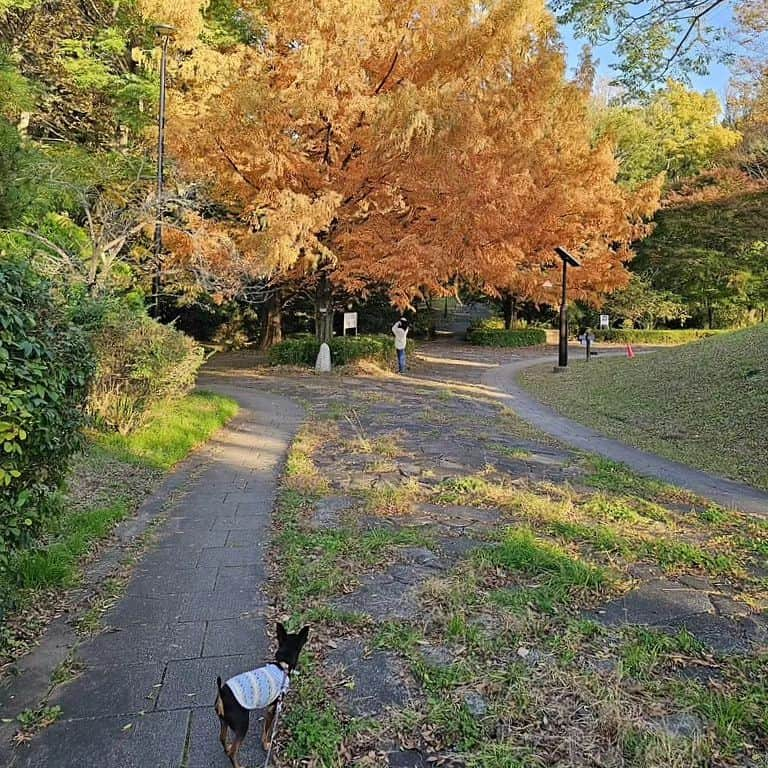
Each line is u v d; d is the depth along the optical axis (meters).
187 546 5.56
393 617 4.15
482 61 17.58
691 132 35.38
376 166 17.03
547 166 20.23
